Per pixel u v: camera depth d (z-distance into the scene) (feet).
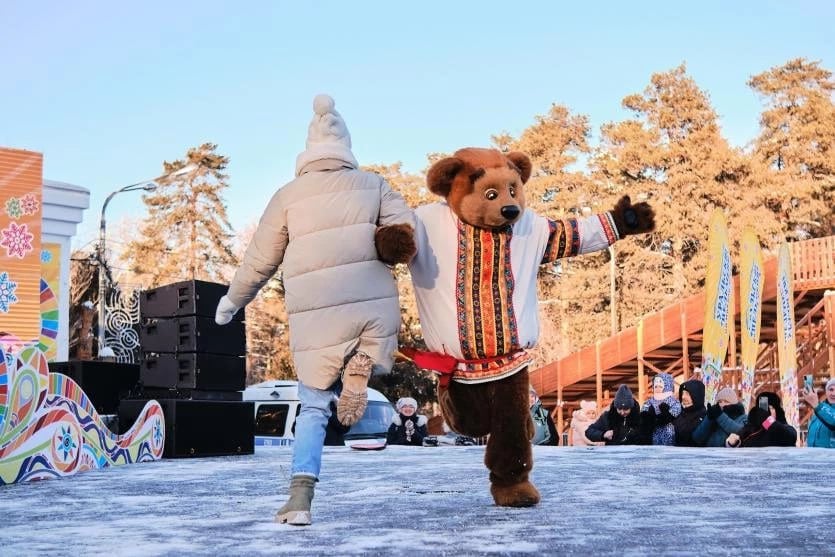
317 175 13.98
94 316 102.37
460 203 14.46
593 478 19.48
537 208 195.62
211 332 33.42
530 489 14.66
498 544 11.00
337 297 13.51
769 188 175.32
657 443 35.99
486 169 14.46
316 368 13.52
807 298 98.37
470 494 16.98
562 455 27.55
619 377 104.47
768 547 10.69
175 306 33.14
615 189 186.39
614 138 187.01
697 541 11.12
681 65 190.90
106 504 16.51
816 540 11.18
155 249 220.23
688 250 182.09
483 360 14.47
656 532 11.84
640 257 172.35
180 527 13.12
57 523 13.87
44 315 52.44
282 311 170.60
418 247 14.53
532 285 14.84
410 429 43.91
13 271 44.42
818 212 179.63
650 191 181.06
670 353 97.76
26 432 21.65
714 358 58.18
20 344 41.37
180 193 230.68
